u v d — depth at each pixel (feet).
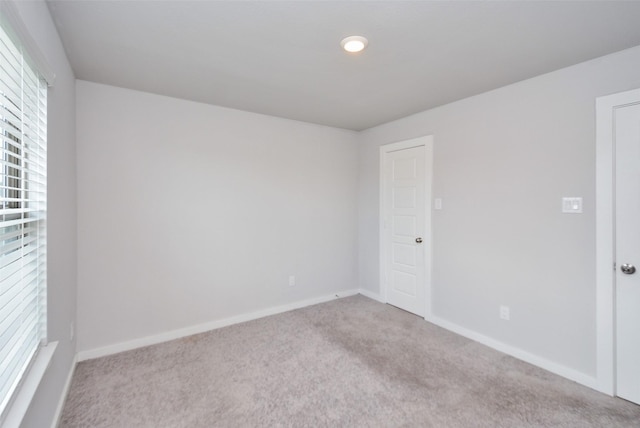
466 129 9.52
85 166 8.12
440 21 5.55
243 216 10.81
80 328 8.11
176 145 9.47
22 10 3.90
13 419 3.42
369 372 7.62
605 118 6.80
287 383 7.15
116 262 8.59
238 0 4.94
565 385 7.12
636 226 6.49
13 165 3.85
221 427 5.78
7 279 3.98
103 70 7.50
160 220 9.23
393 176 12.23
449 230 10.09
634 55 6.44
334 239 13.26
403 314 11.51
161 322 9.29
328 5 5.10
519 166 8.28
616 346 6.74
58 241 5.89
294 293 12.16
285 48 6.51
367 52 6.68
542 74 7.79
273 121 11.44
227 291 10.51
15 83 3.93
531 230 8.07
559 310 7.57
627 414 6.15
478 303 9.30
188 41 6.22
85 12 5.23
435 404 6.42
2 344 3.47
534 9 5.19
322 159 12.82
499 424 5.85
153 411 6.20
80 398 6.55
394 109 10.62
